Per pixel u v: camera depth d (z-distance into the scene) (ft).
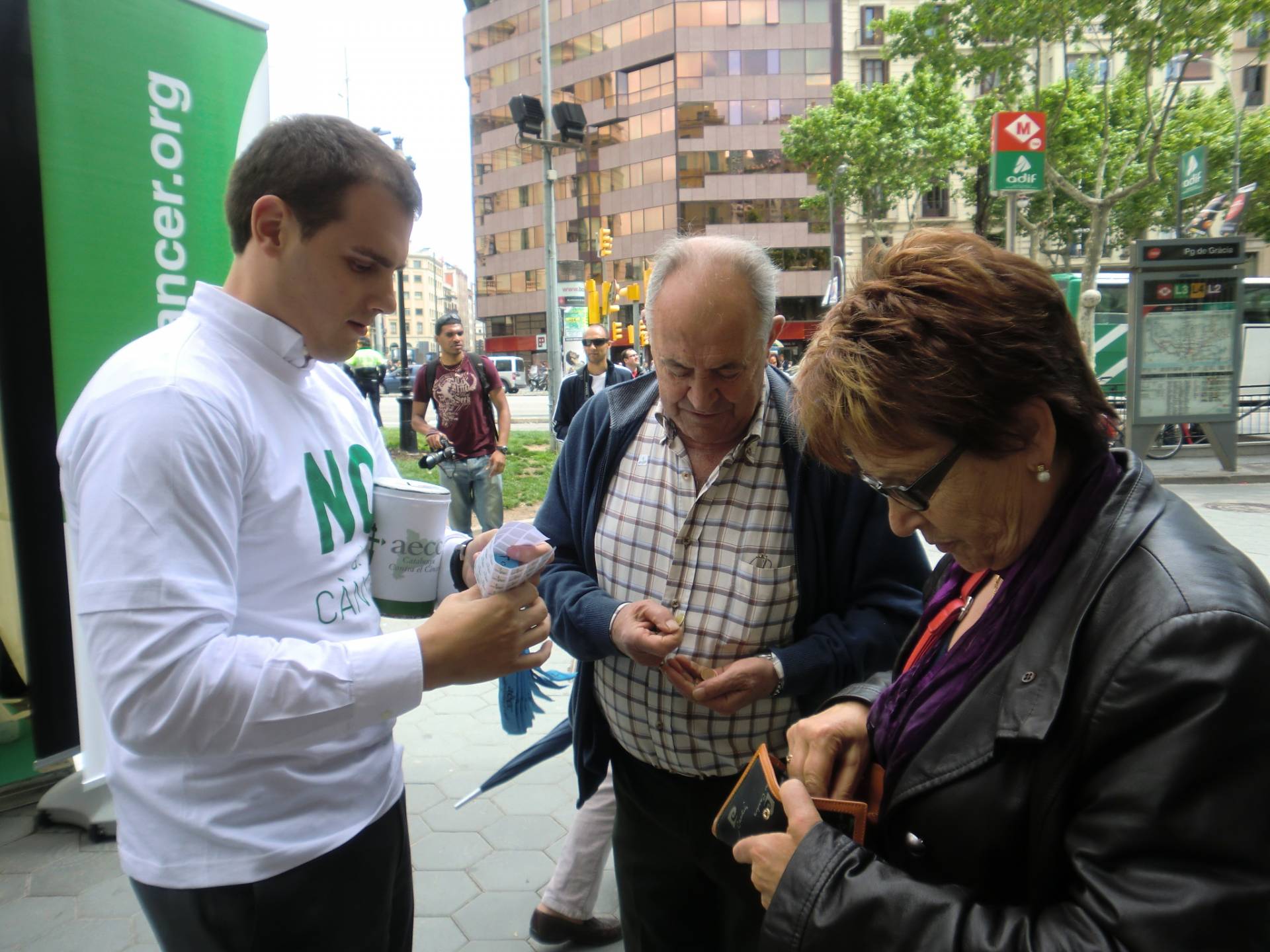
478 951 8.11
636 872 6.39
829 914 3.07
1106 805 2.64
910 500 3.26
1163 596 2.71
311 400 4.52
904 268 3.21
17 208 8.54
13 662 9.39
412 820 10.39
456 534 5.53
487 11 182.29
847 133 94.32
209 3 9.83
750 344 5.16
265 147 4.08
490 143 186.80
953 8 50.39
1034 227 88.43
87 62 8.86
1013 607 3.20
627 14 160.15
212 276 10.10
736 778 5.82
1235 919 2.35
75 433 3.70
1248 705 2.45
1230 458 35.19
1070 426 3.18
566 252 177.17
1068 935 2.61
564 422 22.61
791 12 152.05
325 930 4.29
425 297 413.59
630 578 5.92
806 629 5.77
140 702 3.43
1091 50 99.25
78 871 9.16
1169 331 34.19
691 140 155.94
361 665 3.73
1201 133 74.02
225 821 3.93
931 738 3.32
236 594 3.83
